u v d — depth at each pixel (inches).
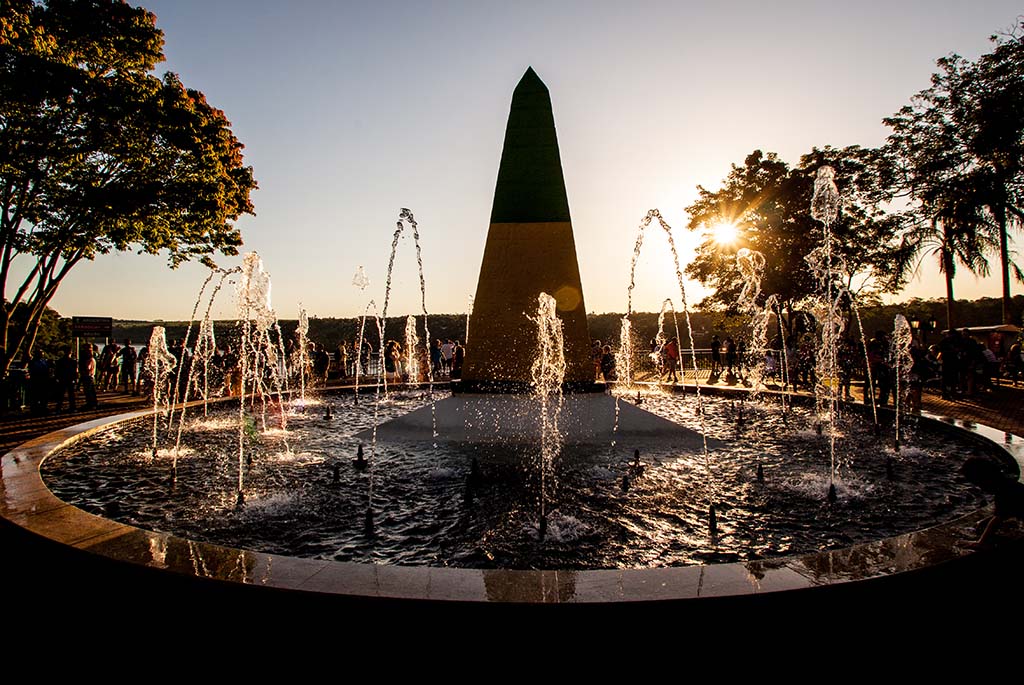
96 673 105.4
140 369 679.1
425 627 99.3
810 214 709.9
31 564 130.3
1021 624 118.3
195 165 536.4
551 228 375.9
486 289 373.1
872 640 107.2
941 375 535.5
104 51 465.1
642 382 675.4
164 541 128.5
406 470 239.0
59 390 482.0
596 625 97.7
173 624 111.0
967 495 201.3
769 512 183.9
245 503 194.4
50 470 241.3
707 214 764.6
